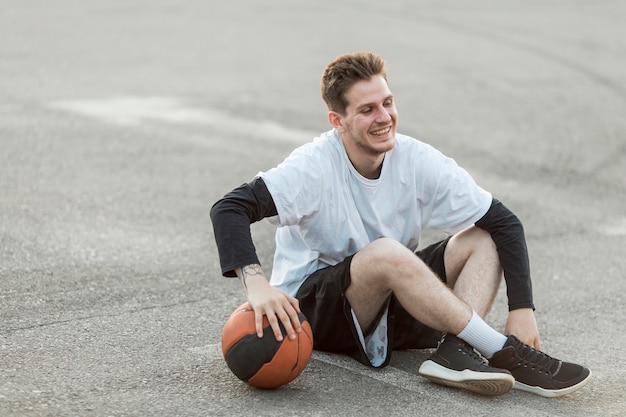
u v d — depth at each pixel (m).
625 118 13.30
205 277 7.02
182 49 16.84
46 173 9.66
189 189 9.41
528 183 10.24
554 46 18.34
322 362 5.49
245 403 4.88
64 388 4.95
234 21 19.80
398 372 5.41
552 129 12.59
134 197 9.03
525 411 4.97
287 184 5.23
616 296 7.04
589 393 5.29
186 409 4.77
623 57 17.56
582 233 8.62
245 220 5.12
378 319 5.42
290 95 13.69
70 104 12.74
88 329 5.87
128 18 19.81
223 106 12.95
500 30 19.75
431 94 14.26
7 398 4.77
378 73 5.27
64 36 17.67
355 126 5.25
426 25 20.06
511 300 5.41
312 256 5.57
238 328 4.94
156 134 11.41
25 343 5.58
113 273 6.98
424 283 5.11
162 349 5.60
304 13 21.02
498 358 5.15
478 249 5.49
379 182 5.45
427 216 5.59
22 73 14.53
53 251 7.38
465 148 11.53
